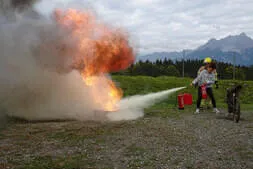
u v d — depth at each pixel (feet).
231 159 16.29
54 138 21.20
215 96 55.62
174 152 17.66
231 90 30.42
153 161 15.88
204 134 22.56
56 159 16.20
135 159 16.24
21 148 18.52
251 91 58.44
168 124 26.63
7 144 19.48
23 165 15.12
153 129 24.34
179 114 32.96
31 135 22.16
